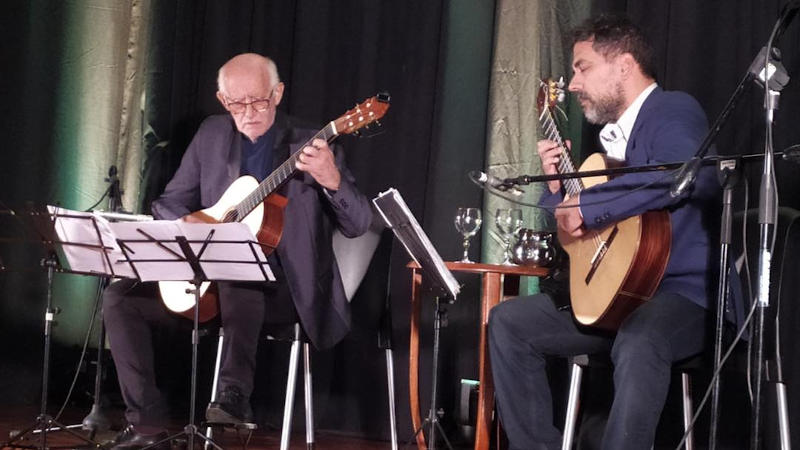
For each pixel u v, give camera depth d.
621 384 2.74
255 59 3.75
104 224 3.03
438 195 4.30
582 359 3.12
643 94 3.15
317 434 4.38
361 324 4.33
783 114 3.63
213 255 2.99
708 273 2.89
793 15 2.34
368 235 3.55
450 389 4.23
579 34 3.24
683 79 3.83
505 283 3.68
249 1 4.66
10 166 4.79
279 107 4.58
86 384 4.68
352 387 4.36
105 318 3.52
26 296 4.77
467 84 4.31
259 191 3.44
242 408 3.31
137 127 4.81
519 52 4.24
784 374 3.03
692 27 3.83
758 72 2.37
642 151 3.02
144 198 4.69
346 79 4.50
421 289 3.93
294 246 3.48
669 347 2.78
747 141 3.72
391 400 3.57
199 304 3.38
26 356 4.76
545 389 3.16
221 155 3.73
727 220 2.45
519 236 3.63
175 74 4.73
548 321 3.14
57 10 4.85
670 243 2.86
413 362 3.77
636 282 2.85
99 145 4.83
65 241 3.18
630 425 2.70
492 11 4.30
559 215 3.02
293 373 3.40
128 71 4.83
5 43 4.81
